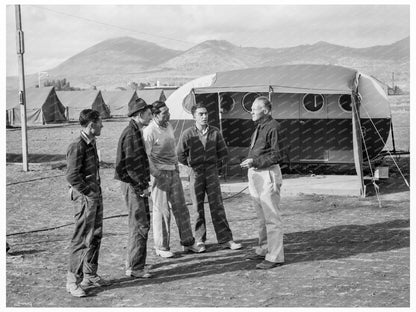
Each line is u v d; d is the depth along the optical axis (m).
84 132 6.12
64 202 12.36
